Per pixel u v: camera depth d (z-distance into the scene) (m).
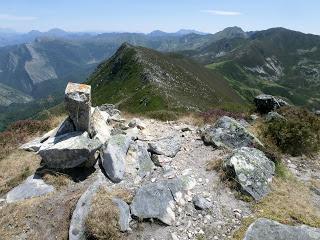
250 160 13.68
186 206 11.84
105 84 155.12
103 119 16.50
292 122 17.77
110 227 10.48
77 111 13.95
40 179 12.95
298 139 16.95
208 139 16.50
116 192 12.13
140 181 13.12
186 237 10.59
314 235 10.12
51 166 13.34
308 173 15.06
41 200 11.77
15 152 16.19
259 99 22.09
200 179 13.38
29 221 11.10
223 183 13.05
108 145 13.67
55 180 12.74
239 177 12.88
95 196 11.48
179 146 15.94
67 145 13.07
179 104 100.75
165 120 21.22
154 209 11.38
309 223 10.95
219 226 10.98
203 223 11.13
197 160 14.98
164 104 100.12
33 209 11.47
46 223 10.98
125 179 13.05
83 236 10.34
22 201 11.88
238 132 16.30
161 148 15.23
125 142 14.34
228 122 16.95
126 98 117.69
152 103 101.44
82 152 12.93
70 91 13.98
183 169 14.11
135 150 14.47
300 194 12.91
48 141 13.94
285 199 12.34
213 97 144.50
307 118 19.78
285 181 13.78
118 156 13.52
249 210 11.77
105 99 132.88
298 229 10.35
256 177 13.05
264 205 11.98
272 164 14.32
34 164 14.46
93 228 10.35
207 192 12.60
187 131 18.50
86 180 12.87
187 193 12.45
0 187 13.24
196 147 16.27
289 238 10.06
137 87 125.00
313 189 13.54
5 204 12.02
